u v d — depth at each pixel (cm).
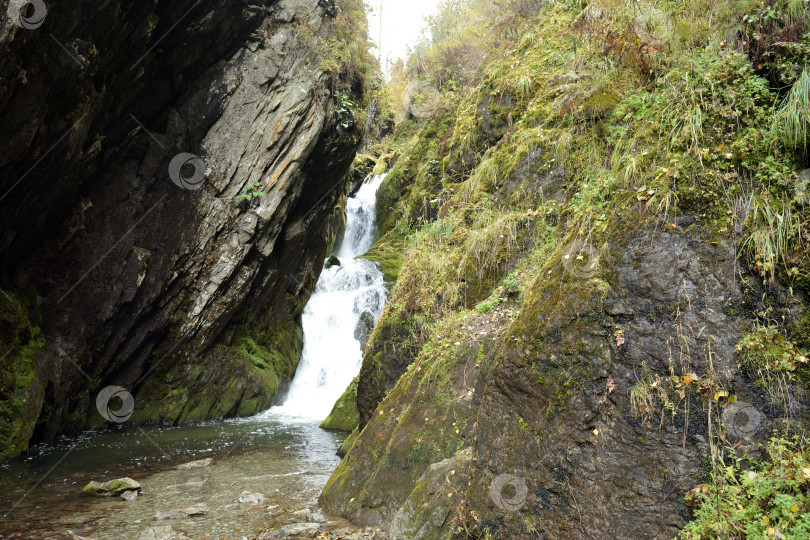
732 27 381
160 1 748
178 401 998
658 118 356
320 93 1048
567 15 770
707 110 327
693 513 256
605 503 271
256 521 454
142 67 777
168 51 828
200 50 887
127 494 531
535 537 290
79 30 584
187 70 897
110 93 740
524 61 788
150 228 905
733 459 255
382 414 491
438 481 360
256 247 1052
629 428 275
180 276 968
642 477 268
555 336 308
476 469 331
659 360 277
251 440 837
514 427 317
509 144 674
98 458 700
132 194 880
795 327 264
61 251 801
